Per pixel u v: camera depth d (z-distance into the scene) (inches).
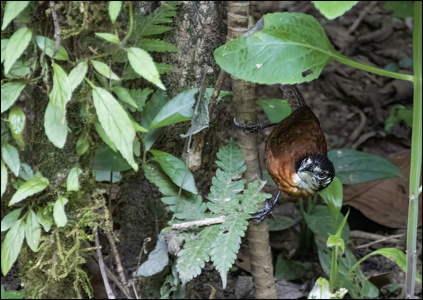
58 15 149.7
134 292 181.8
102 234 182.4
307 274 220.8
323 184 144.1
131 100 143.0
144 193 178.4
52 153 159.8
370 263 229.5
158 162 153.6
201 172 175.0
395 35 336.5
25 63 147.2
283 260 221.9
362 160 206.1
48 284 170.7
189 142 147.6
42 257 157.1
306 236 228.4
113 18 129.0
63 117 131.9
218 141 174.7
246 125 159.8
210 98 145.5
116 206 181.2
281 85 163.0
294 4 331.6
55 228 158.2
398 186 240.5
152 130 152.9
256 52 123.0
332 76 315.6
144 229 183.2
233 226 141.3
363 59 323.6
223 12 159.8
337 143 287.3
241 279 210.5
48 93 148.8
